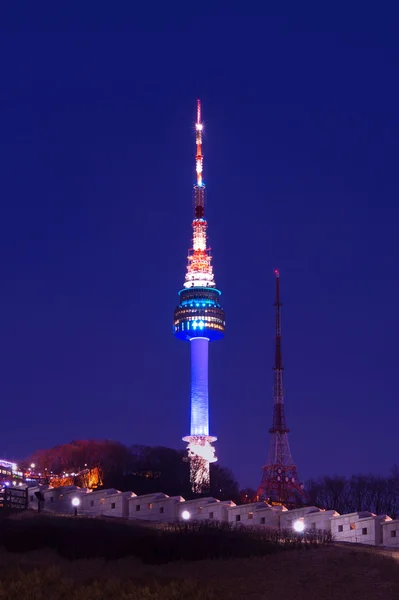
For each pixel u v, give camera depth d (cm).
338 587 8381
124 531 10594
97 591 7750
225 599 7900
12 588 7819
